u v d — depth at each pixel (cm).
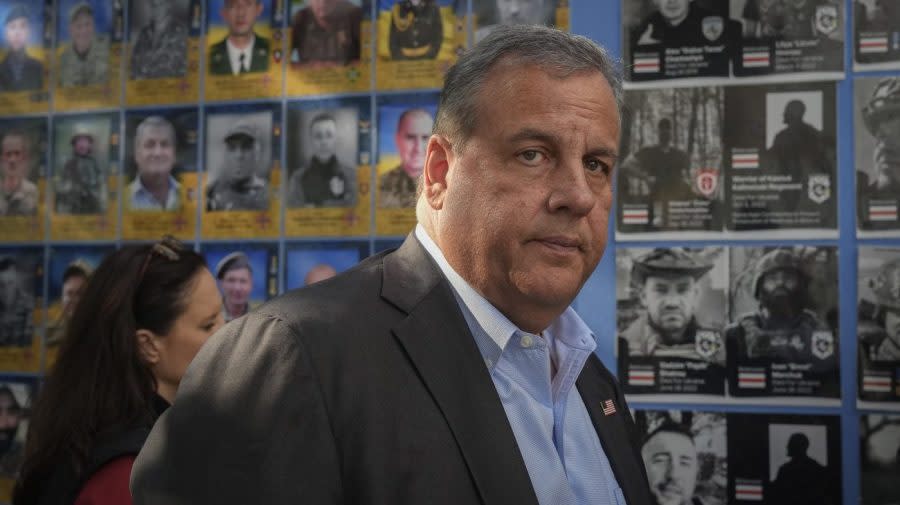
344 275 77
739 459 166
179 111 197
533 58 71
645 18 174
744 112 169
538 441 75
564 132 69
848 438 162
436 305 74
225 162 194
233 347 68
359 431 64
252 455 61
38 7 209
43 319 202
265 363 65
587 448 84
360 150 186
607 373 103
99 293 120
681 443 168
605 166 75
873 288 162
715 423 167
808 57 167
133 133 200
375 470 63
